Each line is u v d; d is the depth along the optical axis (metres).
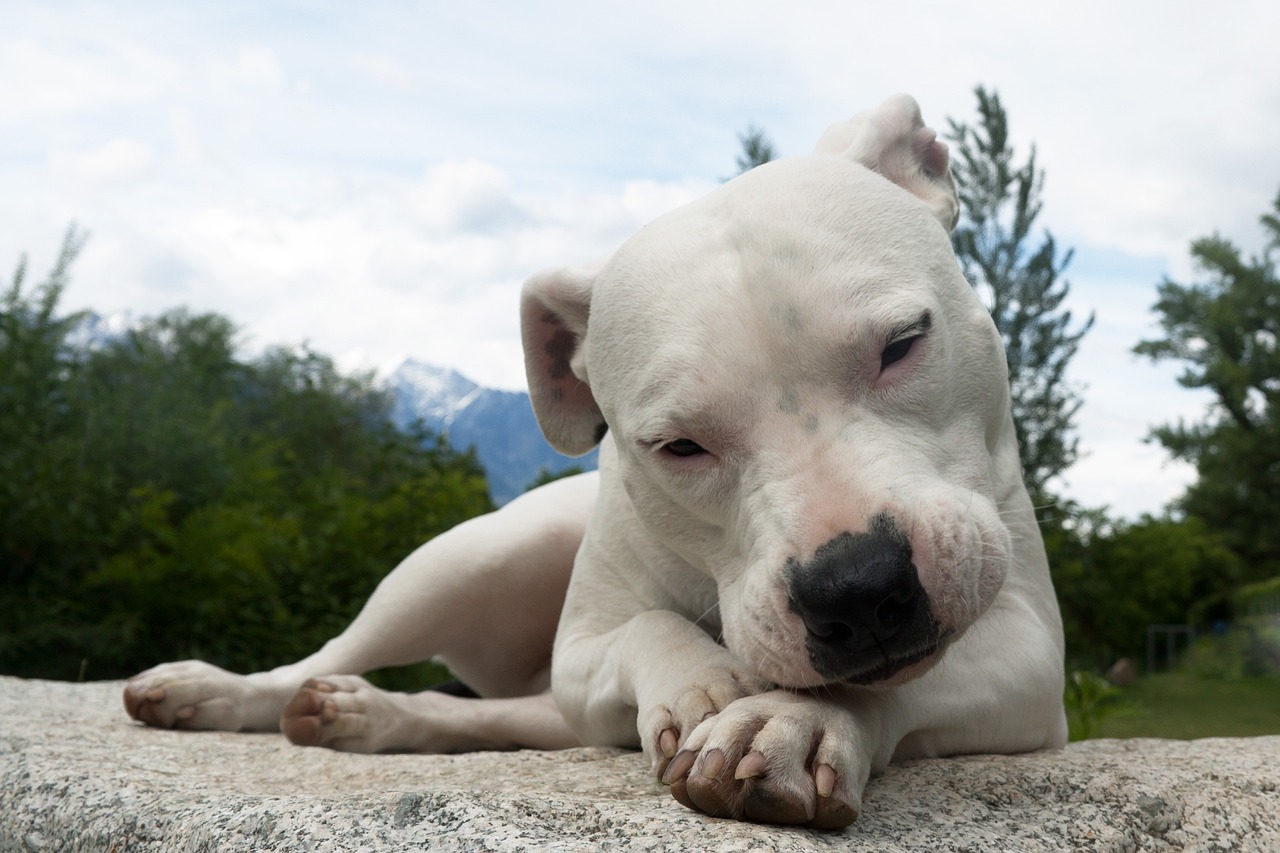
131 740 0.80
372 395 5.52
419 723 0.82
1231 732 2.61
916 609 0.53
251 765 0.71
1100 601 4.88
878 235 0.60
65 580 1.53
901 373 0.58
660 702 0.56
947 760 0.62
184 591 1.53
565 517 0.92
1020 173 4.95
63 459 1.62
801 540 0.54
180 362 3.14
